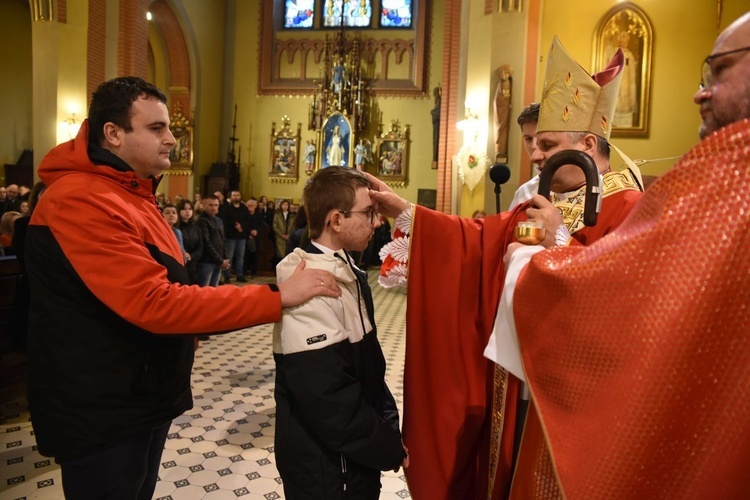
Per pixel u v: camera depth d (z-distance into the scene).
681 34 8.40
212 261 6.63
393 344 6.11
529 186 2.39
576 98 1.57
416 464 1.64
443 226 1.68
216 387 4.43
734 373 0.82
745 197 0.83
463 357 1.65
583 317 0.93
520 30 8.79
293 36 16.52
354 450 1.42
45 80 10.14
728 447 0.83
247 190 16.62
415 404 1.65
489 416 1.63
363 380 1.57
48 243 1.43
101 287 1.37
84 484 1.49
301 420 1.54
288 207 11.76
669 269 0.86
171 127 15.10
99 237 1.39
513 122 8.84
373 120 15.98
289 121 16.33
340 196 1.56
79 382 1.43
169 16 14.23
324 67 16.20
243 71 16.64
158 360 1.55
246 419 3.75
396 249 1.72
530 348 1.04
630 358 0.87
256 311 1.40
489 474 1.53
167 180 15.25
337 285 1.51
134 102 1.57
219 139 16.62
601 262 0.92
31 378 1.48
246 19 16.62
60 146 1.56
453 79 11.50
